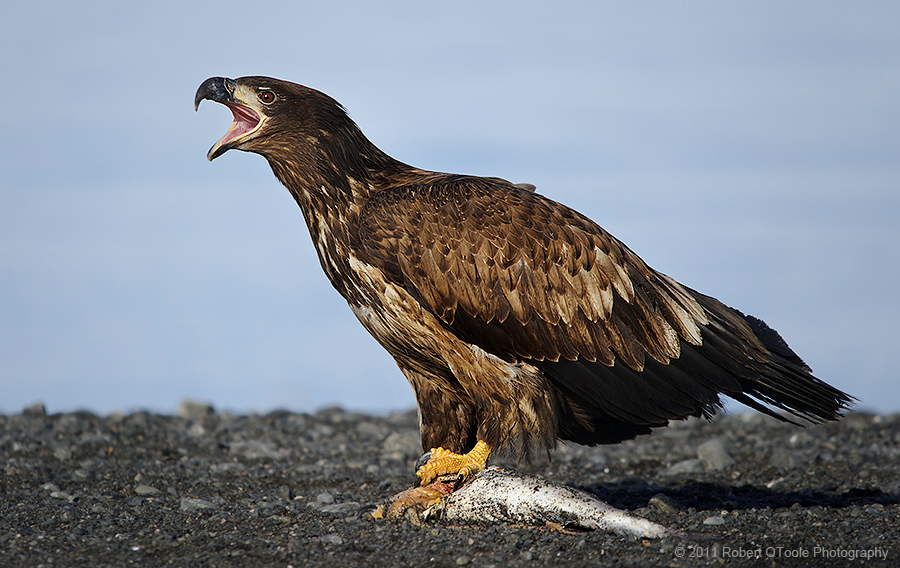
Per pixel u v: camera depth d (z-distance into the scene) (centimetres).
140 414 2155
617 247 1222
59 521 1161
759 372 1223
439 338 1227
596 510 1095
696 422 2112
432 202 1214
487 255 1193
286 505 1288
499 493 1130
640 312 1198
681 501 1341
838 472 1543
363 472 1606
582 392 1215
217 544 1052
